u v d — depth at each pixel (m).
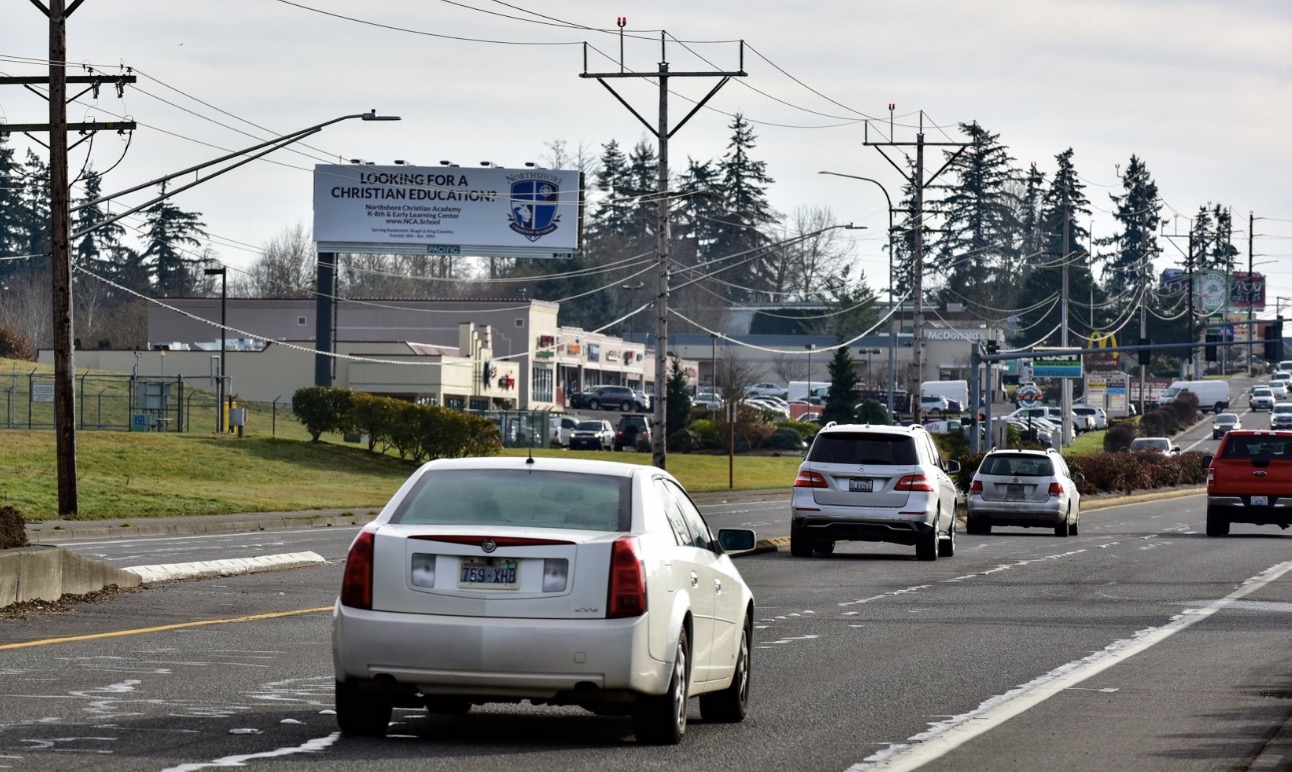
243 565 79.25
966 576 82.38
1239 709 39.91
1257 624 60.06
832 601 68.44
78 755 30.55
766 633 56.38
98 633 51.72
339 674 31.69
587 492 33.41
